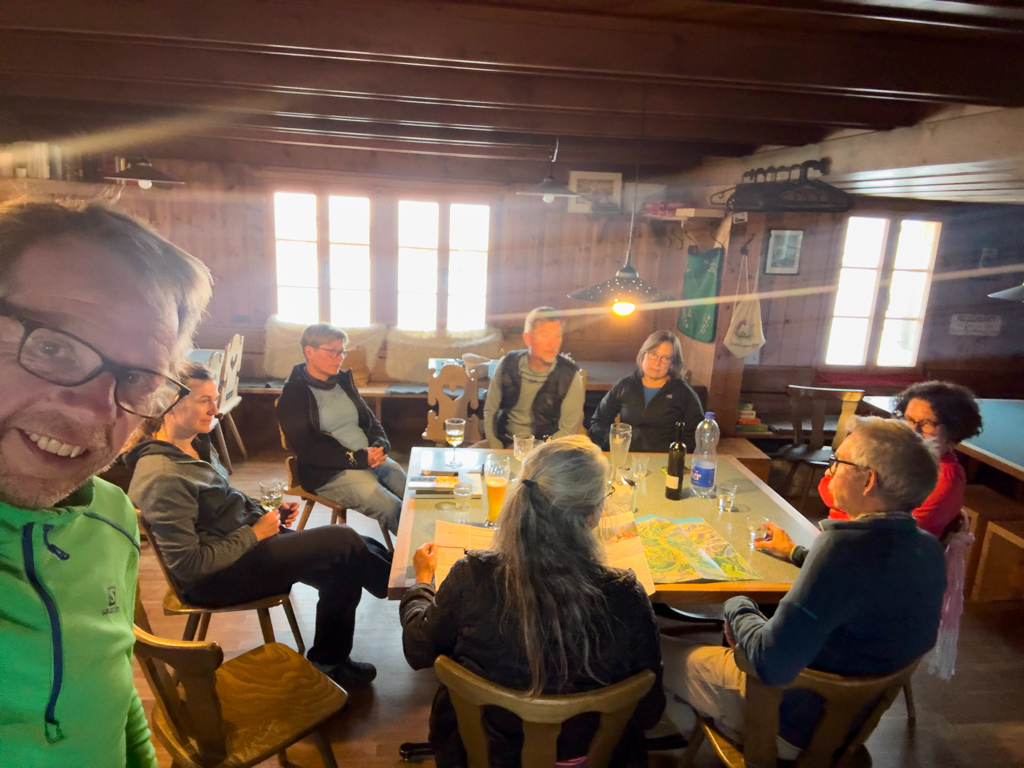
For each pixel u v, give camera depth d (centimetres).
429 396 392
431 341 522
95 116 377
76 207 68
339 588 224
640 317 539
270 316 513
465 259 525
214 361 386
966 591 315
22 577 71
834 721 141
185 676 138
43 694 72
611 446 256
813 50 212
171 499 191
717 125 327
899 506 146
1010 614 299
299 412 292
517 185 509
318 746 168
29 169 425
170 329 75
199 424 208
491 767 136
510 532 130
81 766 77
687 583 180
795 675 140
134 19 195
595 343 543
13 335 63
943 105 254
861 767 155
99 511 86
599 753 130
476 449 288
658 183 509
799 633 139
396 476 318
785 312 499
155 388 73
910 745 219
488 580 130
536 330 303
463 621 130
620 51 207
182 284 77
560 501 128
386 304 529
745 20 188
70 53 249
